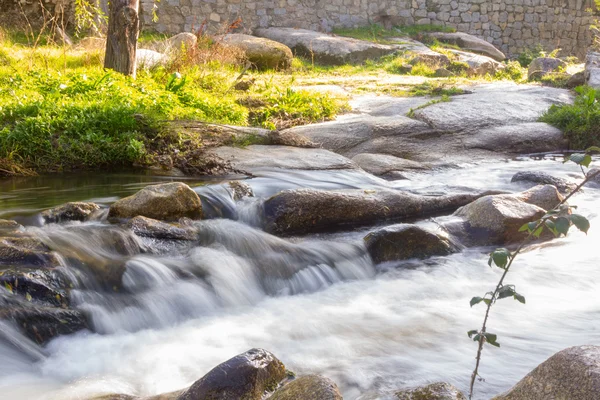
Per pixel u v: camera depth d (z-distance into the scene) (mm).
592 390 3064
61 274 5047
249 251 6191
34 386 4094
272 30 24641
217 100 12445
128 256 5719
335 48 22891
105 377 4234
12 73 12180
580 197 8703
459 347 4645
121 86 11609
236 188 7625
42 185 8203
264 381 3799
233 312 5406
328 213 7188
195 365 4418
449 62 22141
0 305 4570
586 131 12242
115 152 9273
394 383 4129
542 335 4840
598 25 30250
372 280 6195
